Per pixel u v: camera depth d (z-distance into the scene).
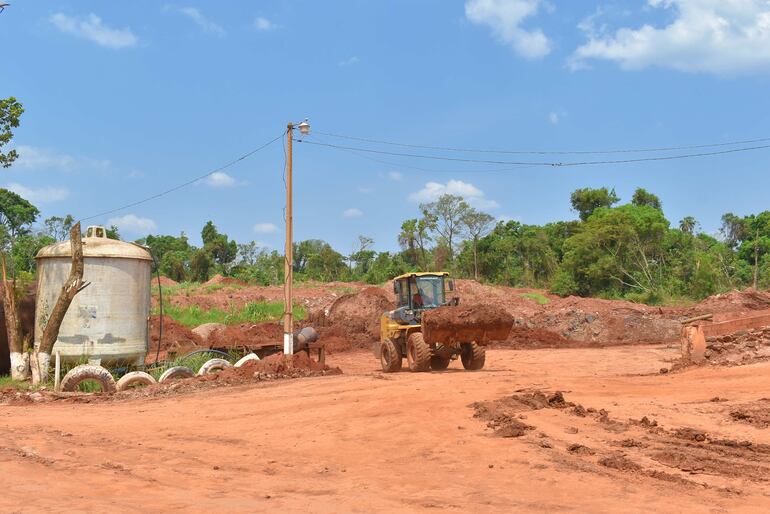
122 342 21.42
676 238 73.56
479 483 8.60
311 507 7.61
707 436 10.79
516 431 10.97
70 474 9.13
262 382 19.16
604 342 35.97
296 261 95.38
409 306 21.89
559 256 85.88
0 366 23.02
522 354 29.69
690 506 7.40
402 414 12.83
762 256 85.00
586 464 9.30
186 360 22.80
